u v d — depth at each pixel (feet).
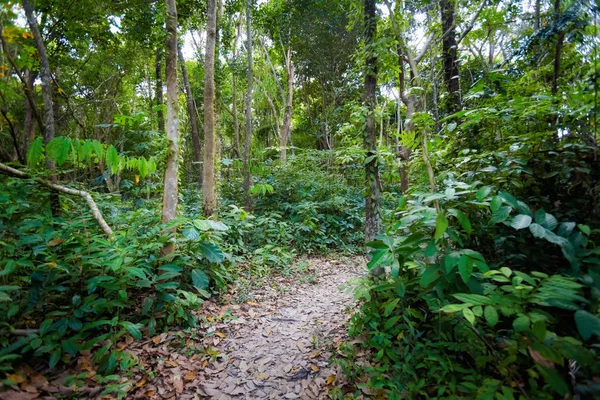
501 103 9.39
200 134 48.73
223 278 13.84
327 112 43.80
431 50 22.31
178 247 12.71
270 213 22.86
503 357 5.77
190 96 36.47
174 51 13.11
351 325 9.51
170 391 7.58
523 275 5.03
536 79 11.94
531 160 8.28
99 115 37.37
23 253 9.32
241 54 42.96
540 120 8.96
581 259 5.63
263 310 12.29
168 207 12.94
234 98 41.83
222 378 8.16
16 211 10.41
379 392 6.91
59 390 6.95
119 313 9.91
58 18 21.99
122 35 28.25
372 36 10.61
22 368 7.17
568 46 11.01
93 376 7.58
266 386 7.82
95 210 11.79
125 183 19.62
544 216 6.16
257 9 36.24
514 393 5.56
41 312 9.01
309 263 18.54
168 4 12.98
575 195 7.81
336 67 44.34
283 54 47.24
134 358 8.35
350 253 20.97
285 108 47.24
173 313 10.26
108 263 8.91
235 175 35.12
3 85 11.50
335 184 28.07
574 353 4.18
